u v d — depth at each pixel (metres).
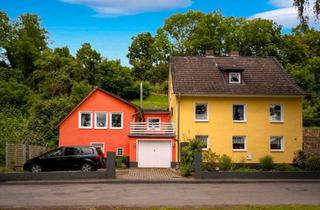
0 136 47.44
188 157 32.34
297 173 30.14
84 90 67.19
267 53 75.38
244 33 76.62
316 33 78.00
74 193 23.27
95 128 43.75
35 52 83.50
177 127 41.88
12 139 47.34
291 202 20.42
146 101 82.12
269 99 42.69
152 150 42.12
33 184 27.31
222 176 29.77
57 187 25.84
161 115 46.38
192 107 41.97
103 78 81.62
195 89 42.16
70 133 43.59
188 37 83.00
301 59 77.69
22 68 83.19
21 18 87.75
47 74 72.25
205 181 28.66
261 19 77.50
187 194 22.97
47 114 53.72
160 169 39.62
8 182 27.61
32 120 52.56
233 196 22.28
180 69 45.38
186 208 18.31
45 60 75.19
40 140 49.94
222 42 78.31
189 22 83.75
